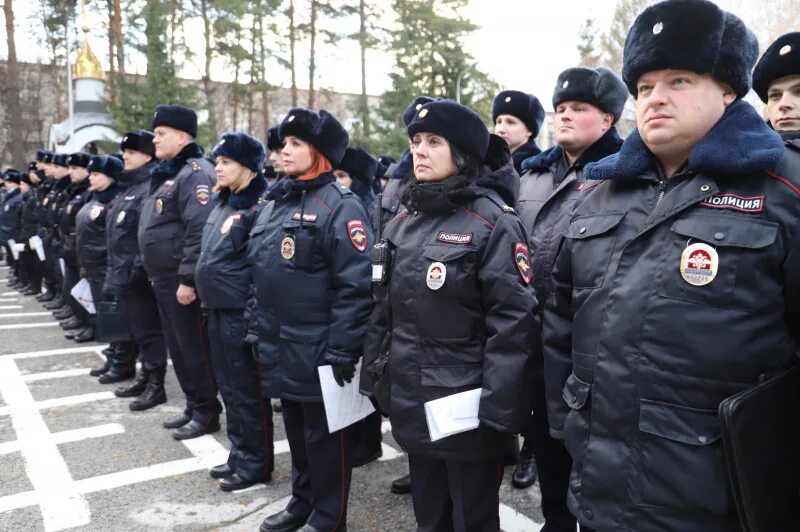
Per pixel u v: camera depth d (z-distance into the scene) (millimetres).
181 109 3957
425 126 2004
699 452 1260
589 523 1436
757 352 1231
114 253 4375
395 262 2041
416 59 22797
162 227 3754
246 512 2875
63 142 18797
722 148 1274
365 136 21047
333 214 2480
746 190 1269
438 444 1929
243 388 3078
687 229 1300
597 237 1497
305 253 2459
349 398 2459
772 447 1233
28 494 3043
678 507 1286
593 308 1460
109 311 4758
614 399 1371
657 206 1376
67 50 22047
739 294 1233
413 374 1968
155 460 3463
